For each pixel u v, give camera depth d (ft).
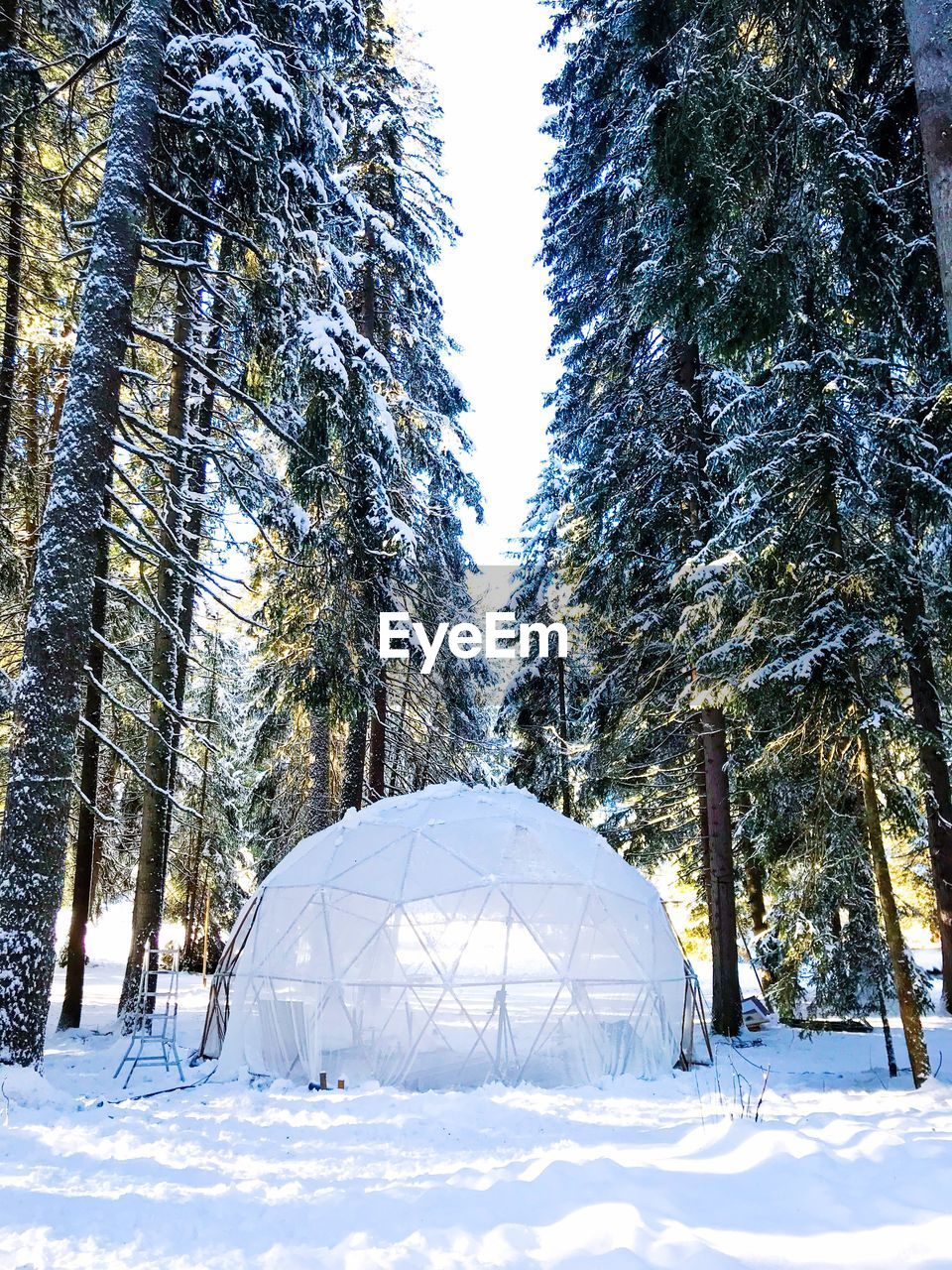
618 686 57.62
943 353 34.76
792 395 36.11
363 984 35.09
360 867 38.68
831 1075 35.83
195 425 47.50
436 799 43.42
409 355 62.44
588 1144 20.74
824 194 29.94
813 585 34.45
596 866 40.91
